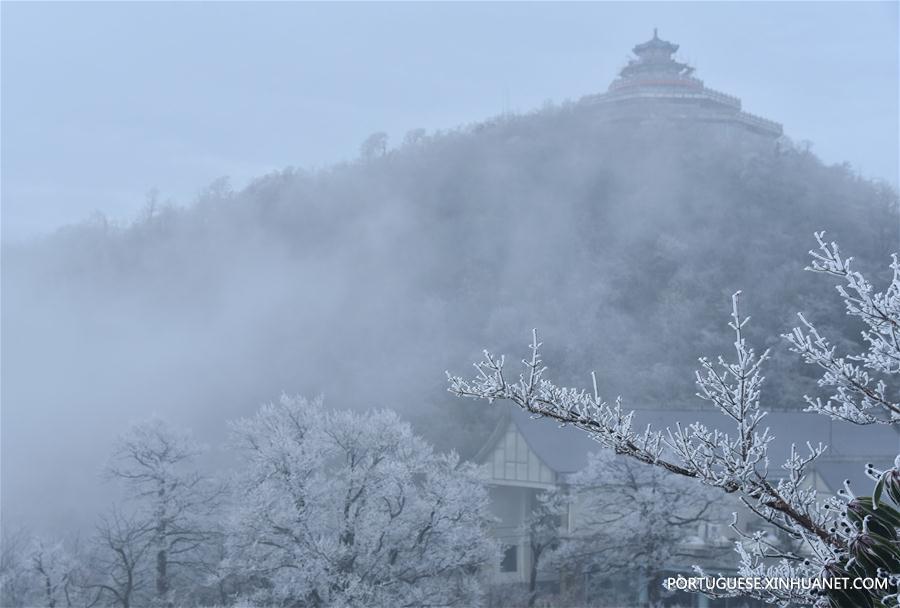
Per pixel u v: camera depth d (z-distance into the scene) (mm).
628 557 44219
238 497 42500
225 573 38312
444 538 39344
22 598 42531
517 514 62688
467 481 42469
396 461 40188
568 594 47000
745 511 47219
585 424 6586
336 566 37469
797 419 57625
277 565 38031
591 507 47406
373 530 38781
